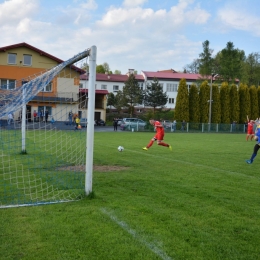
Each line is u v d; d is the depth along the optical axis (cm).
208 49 5962
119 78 6344
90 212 523
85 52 614
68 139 1605
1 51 3388
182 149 1605
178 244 407
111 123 4806
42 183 736
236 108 4528
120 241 410
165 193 666
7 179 775
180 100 4228
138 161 1127
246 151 1598
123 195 641
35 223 468
